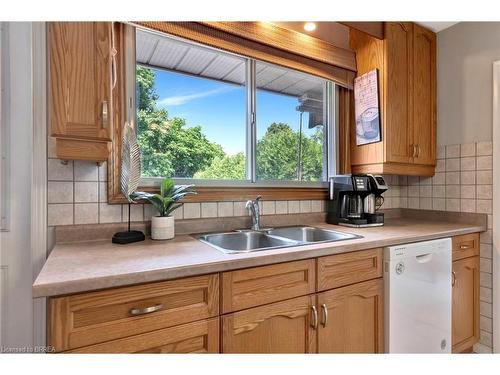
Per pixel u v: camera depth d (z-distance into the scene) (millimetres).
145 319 871
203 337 957
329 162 2215
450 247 1662
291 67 1841
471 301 1880
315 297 1188
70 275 805
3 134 1189
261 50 1718
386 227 1830
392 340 1368
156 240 1340
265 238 1611
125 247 1188
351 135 2189
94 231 1316
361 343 1312
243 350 1023
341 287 1263
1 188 1183
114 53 1320
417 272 1487
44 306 1225
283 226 1862
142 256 1031
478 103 1986
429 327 1539
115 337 831
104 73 1110
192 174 1743
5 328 1178
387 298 1379
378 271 1381
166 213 1400
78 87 1064
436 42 2225
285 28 1784
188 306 936
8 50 1197
